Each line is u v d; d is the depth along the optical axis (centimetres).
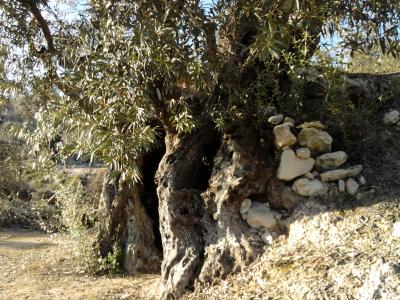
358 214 402
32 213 1005
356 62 677
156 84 440
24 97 581
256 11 369
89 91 388
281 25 346
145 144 391
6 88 550
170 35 364
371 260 333
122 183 604
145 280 558
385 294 296
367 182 440
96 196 730
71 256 687
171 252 457
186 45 385
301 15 347
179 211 459
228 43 443
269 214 443
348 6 398
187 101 470
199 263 441
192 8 381
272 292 362
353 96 519
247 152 452
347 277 328
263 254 423
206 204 457
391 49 426
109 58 373
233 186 444
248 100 470
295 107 486
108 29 372
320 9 359
